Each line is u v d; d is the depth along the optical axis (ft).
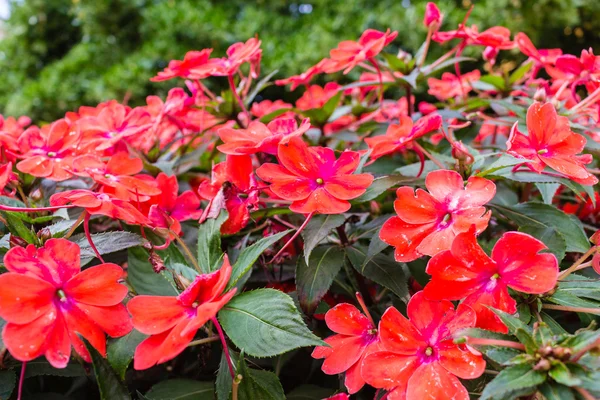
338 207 1.18
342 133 1.92
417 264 1.39
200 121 1.97
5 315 0.96
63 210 1.35
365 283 1.50
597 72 1.53
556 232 1.25
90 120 1.65
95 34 6.89
